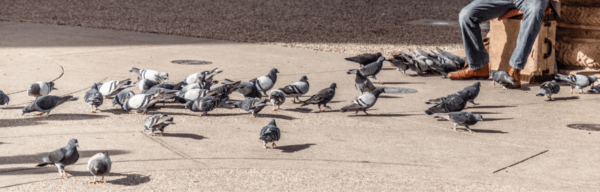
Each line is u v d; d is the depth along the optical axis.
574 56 14.78
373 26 26.80
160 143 8.35
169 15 28.77
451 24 28.19
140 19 27.02
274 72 11.95
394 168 7.44
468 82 14.20
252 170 7.23
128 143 8.29
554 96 12.58
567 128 9.70
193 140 8.55
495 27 14.61
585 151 8.34
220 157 7.75
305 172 7.20
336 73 15.17
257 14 30.03
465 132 9.38
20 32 21.81
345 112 10.74
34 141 8.29
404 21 29.03
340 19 29.03
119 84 11.00
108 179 6.74
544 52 14.08
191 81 12.09
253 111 9.98
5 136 8.53
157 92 10.66
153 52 18.11
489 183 6.89
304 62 16.95
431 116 10.50
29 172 6.93
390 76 15.04
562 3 14.65
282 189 6.57
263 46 20.23
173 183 6.67
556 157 8.01
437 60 15.05
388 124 9.84
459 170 7.39
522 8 13.17
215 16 28.84
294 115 10.41
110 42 20.05
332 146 8.41
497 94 12.71
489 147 8.48
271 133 7.91
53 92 11.85
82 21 25.77
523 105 11.58
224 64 16.22
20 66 14.84
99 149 7.95
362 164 7.58
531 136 9.16
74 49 18.19
